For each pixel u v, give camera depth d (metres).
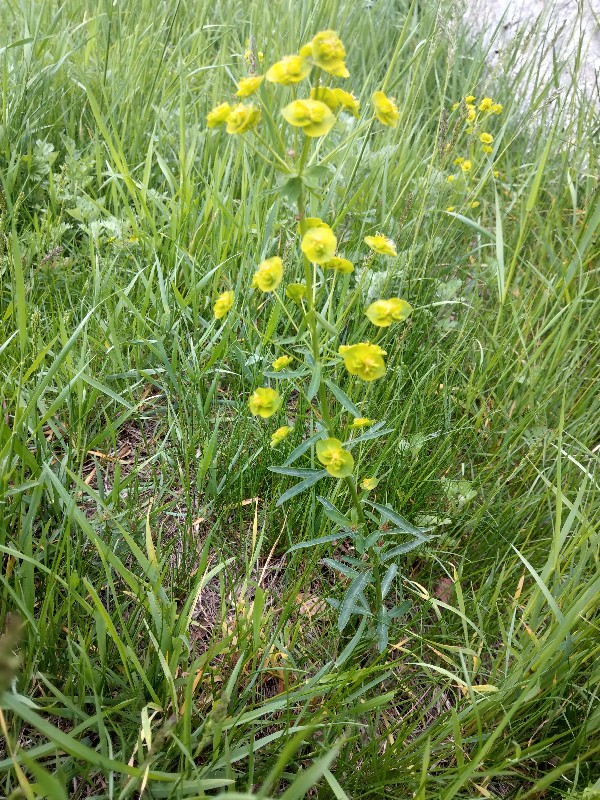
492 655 0.45
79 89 0.77
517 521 0.51
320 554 0.48
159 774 0.31
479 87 0.92
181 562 0.44
